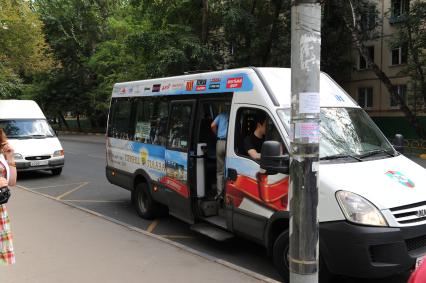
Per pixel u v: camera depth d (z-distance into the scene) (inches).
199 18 990.4
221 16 911.0
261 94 222.5
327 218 181.9
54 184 503.8
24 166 532.4
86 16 1637.6
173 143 284.4
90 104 1689.2
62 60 1743.4
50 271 199.6
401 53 1107.3
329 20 989.8
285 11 936.3
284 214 198.4
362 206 175.6
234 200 231.5
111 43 1283.2
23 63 865.5
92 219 296.8
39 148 546.9
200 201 265.3
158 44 903.7
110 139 375.2
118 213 353.1
